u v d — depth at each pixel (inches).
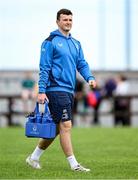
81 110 1498.5
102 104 1578.5
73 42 621.3
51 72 611.8
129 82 1743.4
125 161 701.3
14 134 1065.5
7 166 649.6
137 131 1132.5
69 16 616.7
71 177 577.9
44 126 605.9
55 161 697.0
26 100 1488.7
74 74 618.2
